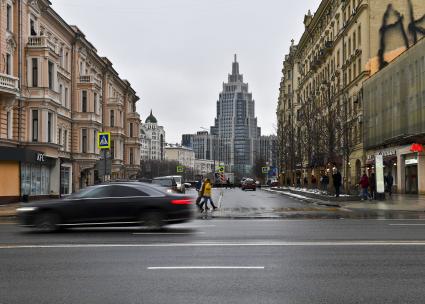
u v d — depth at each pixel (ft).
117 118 223.30
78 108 174.29
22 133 125.80
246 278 28.25
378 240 43.62
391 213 78.59
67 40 167.53
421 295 24.27
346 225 58.65
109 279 28.19
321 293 24.80
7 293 25.18
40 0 135.95
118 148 223.10
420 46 121.90
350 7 182.50
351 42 180.86
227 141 627.46
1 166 112.68
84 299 23.93
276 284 26.78
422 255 35.58
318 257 34.94
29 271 30.63
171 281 27.58
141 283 27.14
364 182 108.88
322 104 180.86
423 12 160.66
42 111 128.98
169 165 468.75
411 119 127.13
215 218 72.02
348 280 27.63
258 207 94.53
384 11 161.79
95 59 201.26
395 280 27.55
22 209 53.42
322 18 232.12
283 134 241.96
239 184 328.08
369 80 159.43
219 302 23.21
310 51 266.77
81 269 31.12
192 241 43.96
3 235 50.60
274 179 322.55
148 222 52.60
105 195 53.21
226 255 35.96
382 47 161.68
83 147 173.88
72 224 52.54
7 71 120.67
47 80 130.11
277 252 37.17
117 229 55.57
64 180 153.38
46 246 41.24
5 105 115.55
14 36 122.42
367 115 161.89
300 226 57.82
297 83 309.63
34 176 126.72
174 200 53.11
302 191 145.18
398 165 137.49
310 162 188.14
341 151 151.74
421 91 121.49
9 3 120.57
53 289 25.95
